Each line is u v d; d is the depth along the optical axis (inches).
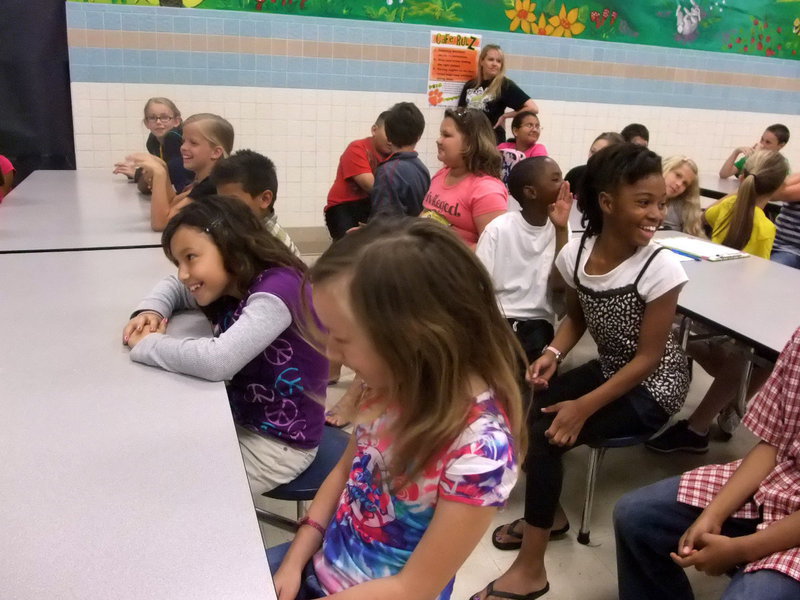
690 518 51.1
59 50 151.7
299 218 178.2
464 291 29.1
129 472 34.6
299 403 51.8
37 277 66.6
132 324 52.4
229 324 51.0
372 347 29.1
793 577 40.9
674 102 205.9
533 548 63.2
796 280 84.4
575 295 69.1
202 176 98.5
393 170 105.0
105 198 110.5
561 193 73.7
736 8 202.5
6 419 39.3
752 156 113.0
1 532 29.8
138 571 27.9
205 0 154.8
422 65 175.9
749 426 49.5
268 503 77.8
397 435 31.3
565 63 189.6
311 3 163.0
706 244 103.0
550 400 68.2
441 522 30.2
